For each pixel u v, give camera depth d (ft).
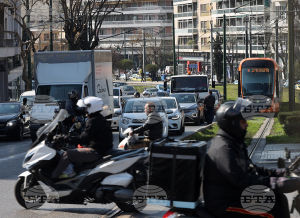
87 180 42.91
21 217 45.19
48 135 43.93
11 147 115.14
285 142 100.07
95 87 130.52
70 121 63.72
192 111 171.83
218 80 531.09
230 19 592.60
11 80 324.19
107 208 48.78
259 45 533.55
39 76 126.82
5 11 244.42
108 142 43.57
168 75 615.16
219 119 27.32
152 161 28.07
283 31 399.44
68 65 128.26
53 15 237.45
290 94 165.17
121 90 221.25
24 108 139.23
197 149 27.30
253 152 86.69
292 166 29.19
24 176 46.16
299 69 301.22
